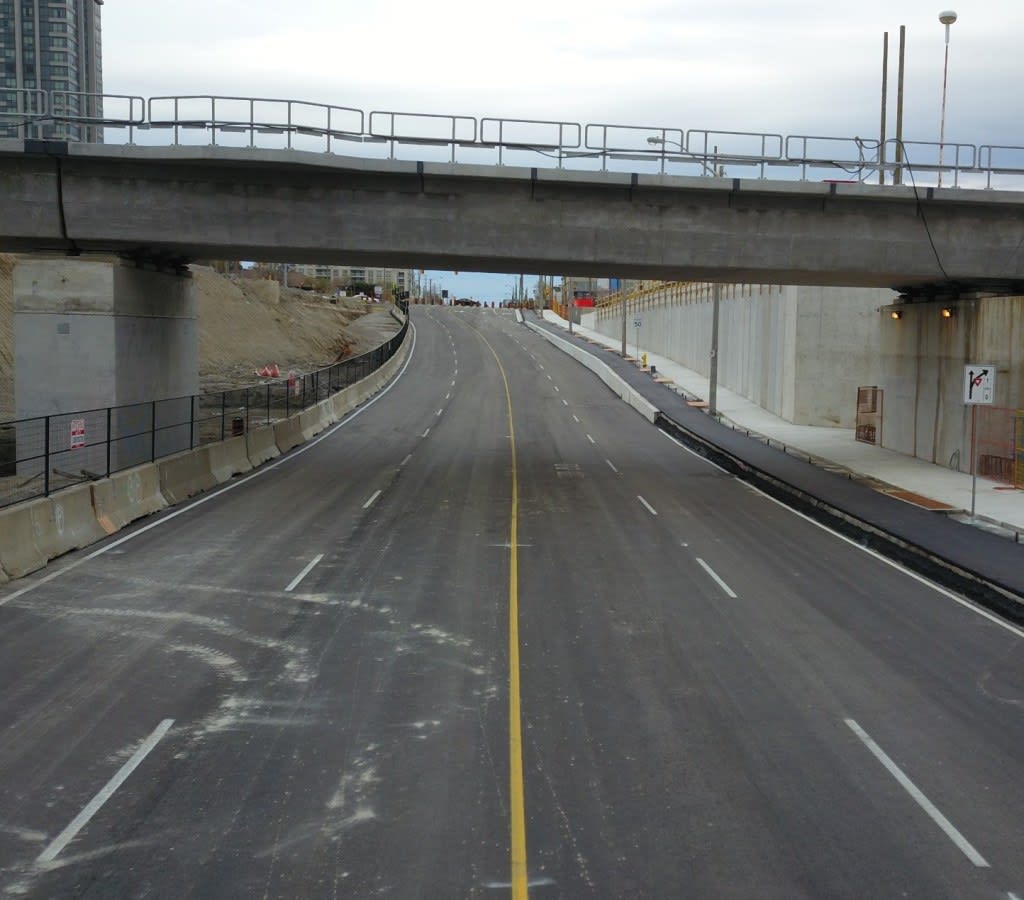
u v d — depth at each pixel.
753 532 19.92
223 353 64.31
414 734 8.97
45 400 24.08
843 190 24.91
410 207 24.62
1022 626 13.21
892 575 16.25
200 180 23.88
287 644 11.68
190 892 6.29
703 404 47.50
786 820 7.39
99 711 9.45
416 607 13.44
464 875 6.54
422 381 56.41
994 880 6.58
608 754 8.59
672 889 6.39
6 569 14.66
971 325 27.94
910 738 9.09
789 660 11.41
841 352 40.62
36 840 6.95
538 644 11.84
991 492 24.45
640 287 85.88
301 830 7.13
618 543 18.38
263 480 25.59
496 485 25.55
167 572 15.29
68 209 23.72
